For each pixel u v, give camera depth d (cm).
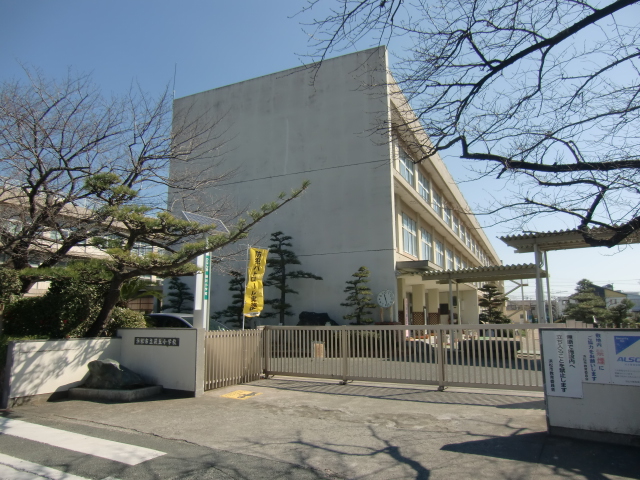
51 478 457
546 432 586
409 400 810
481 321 4059
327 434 600
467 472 459
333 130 2122
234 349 980
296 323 2039
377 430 617
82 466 488
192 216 1123
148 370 915
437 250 3092
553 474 450
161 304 2331
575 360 566
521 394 848
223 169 2292
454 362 891
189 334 880
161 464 492
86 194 1022
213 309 2220
